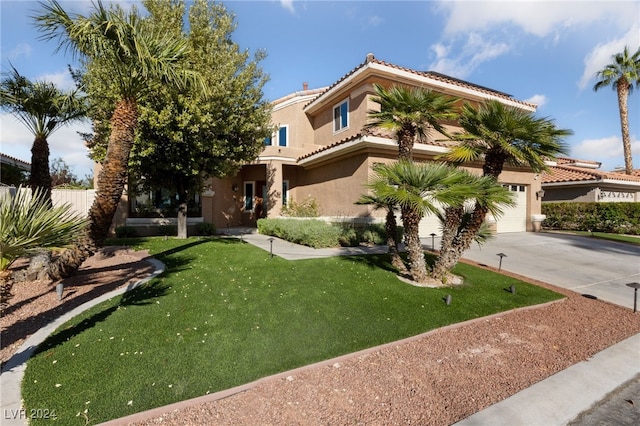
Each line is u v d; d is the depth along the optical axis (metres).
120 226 14.85
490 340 4.89
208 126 10.41
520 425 3.02
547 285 7.91
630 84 24.53
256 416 3.03
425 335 4.91
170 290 6.23
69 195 14.35
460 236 7.12
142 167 11.18
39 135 8.55
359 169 13.29
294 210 16.12
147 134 10.29
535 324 5.56
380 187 6.28
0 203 3.62
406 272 8.00
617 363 4.31
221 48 11.88
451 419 3.07
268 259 8.85
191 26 11.28
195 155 11.19
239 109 11.94
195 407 3.13
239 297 5.92
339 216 14.02
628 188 21.78
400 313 5.58
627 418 3.22
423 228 14.83
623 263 10.54
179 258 8.97
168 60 6.19
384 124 7.20
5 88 8.05
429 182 6.37
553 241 14.37
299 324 4.98
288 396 3.36
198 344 4.27
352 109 15.16
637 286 6.37
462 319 5.54
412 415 3.12
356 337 4.68
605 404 3.44
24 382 3.35
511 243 13.73
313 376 3.75
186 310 5.29
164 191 16.27
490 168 6.88
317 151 15.11
